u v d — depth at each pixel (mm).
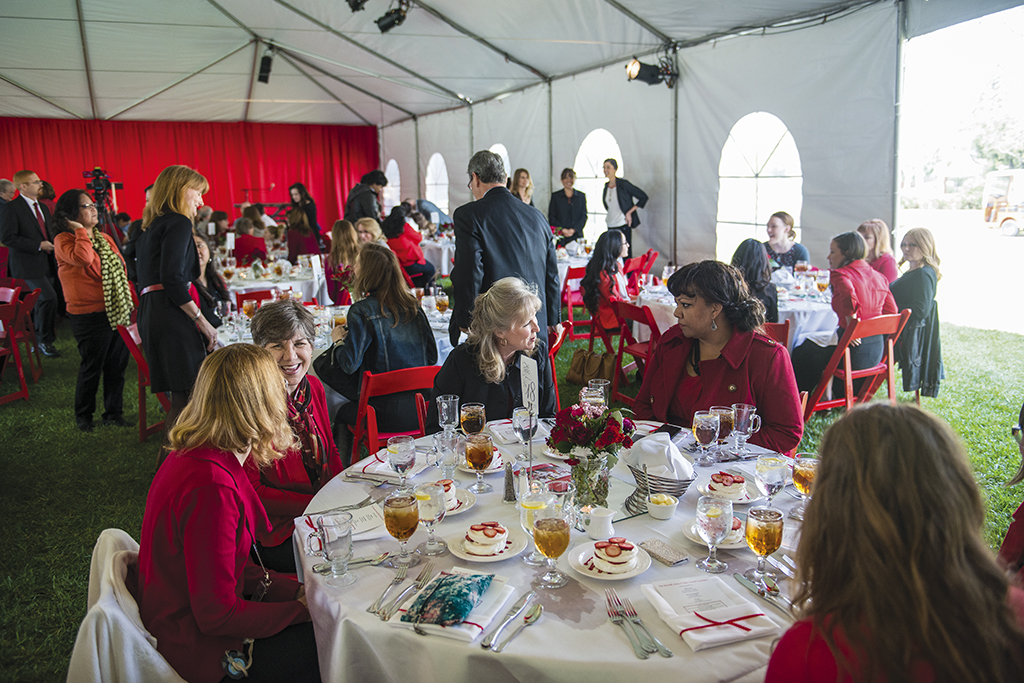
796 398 2381
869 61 5371
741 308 2373
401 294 3287
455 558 1569
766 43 6262
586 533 1662
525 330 2482
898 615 894
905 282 4398
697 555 1542
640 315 4273
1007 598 932
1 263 6781
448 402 2119
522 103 10461
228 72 12117
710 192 7246
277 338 2258
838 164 5770
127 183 15523
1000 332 6719
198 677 1577
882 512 917
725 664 1196
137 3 8797
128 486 3793
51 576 2893
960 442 964
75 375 6020
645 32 7164
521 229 3623
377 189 8758
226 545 1581
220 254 8391
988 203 13219
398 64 10492
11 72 11047
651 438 1848
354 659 1354
